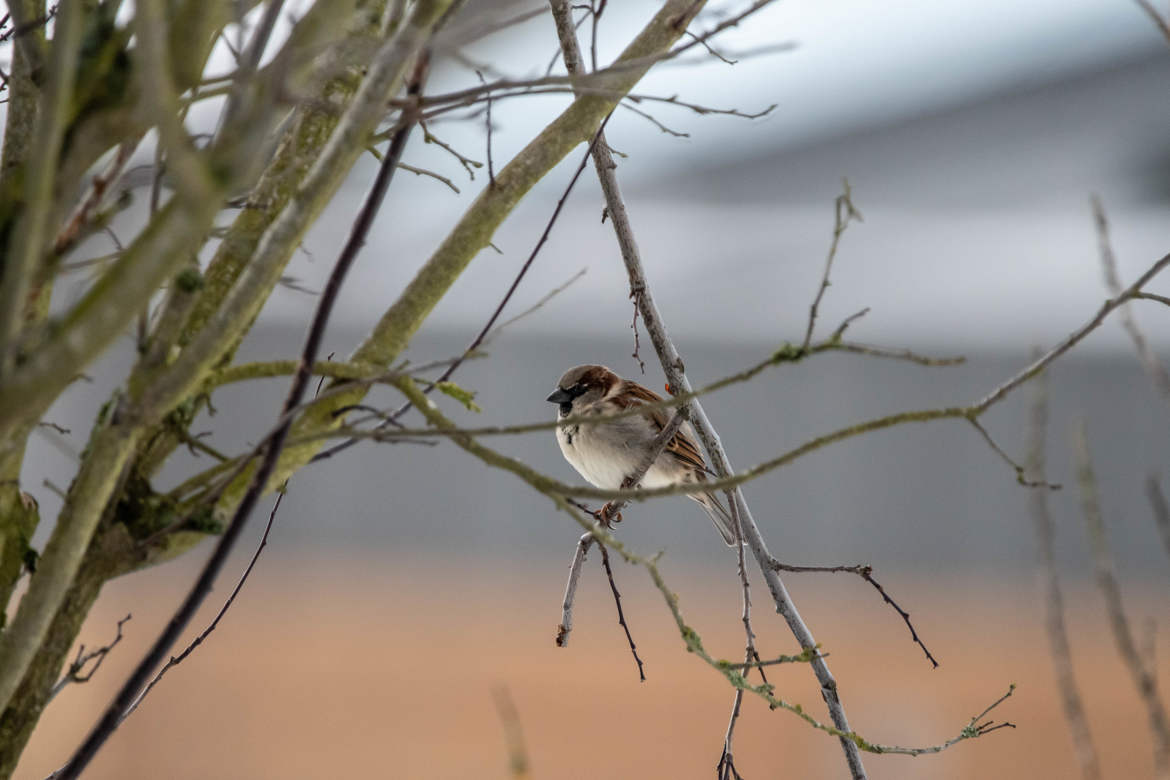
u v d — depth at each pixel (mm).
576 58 4469
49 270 2807
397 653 16047
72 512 2924
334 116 3664
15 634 2877
